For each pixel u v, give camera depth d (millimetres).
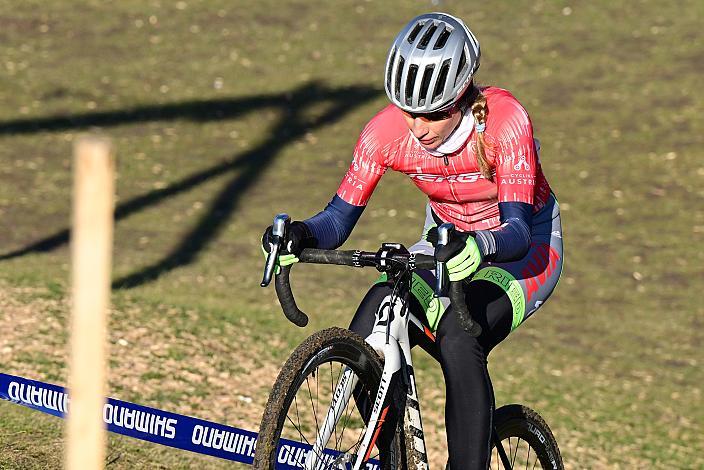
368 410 7082
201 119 33156
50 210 24594
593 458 13711
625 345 20000
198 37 40531
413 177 7543
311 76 37438
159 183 27672
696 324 21516
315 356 6281
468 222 7656
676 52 39531
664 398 17109
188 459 10258
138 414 9078
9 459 9312
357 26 42469
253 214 25969
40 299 15664
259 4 44562
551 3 44656
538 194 7680
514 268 7480
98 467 2867
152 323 15523
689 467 13930
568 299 22484
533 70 37844
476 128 7012
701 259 25219
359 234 25234
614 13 43594
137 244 22734
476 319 7145
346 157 31078
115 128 31719
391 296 6766
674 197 29031
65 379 12242
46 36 39344
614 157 31438
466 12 43688
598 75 37594
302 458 8508
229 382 13500
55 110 32625
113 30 40562
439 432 13273
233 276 20984
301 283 21609
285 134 32625
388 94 6785
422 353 16922
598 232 26578
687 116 34375
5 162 27891
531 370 17641
